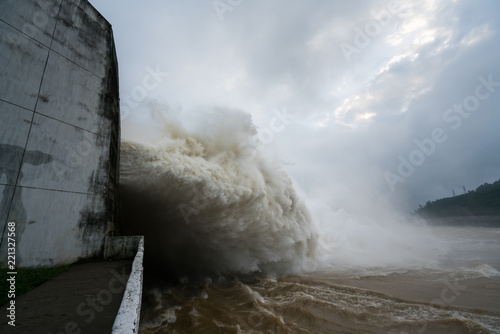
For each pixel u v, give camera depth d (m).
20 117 5.39
